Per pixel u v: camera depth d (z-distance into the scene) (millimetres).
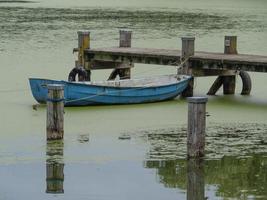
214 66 69750
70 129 55375
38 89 64312
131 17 179125
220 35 135375
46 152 48312
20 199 39312
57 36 129625
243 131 55125
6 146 49594
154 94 67562
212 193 40562
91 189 41188
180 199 39625
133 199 39594
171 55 72062
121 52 75125
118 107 65375
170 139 52500
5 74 84562
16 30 139625
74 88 64125
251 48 114000
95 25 153875
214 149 49188
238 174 43781
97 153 48312
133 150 49156
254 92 74688
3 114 60812
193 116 45906
